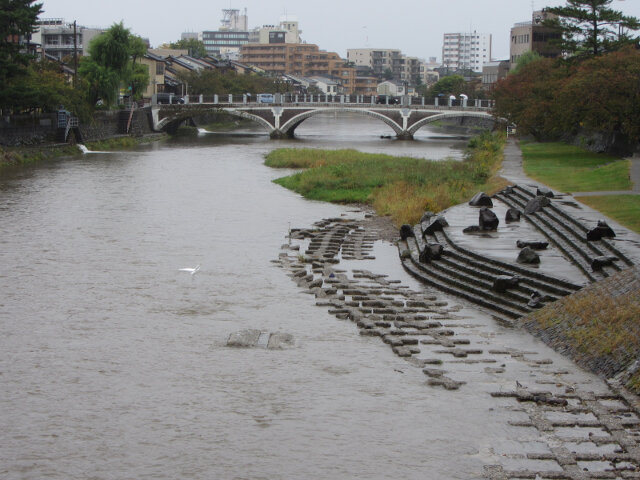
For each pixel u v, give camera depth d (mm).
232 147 100438
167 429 19328
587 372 22547
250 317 27766
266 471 17516
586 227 34562
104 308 28594
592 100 64062
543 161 68062
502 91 97500
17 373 22516
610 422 19359
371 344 25141
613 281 26578
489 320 27297
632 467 17484
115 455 18094
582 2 84062
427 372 22516
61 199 53094
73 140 90562
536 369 22812
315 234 41594
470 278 30734
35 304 28906
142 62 144250
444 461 17922
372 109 121250
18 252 37000
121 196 54781
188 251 37688
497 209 44969
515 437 18953
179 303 29328
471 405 20594
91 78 99562
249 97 148750
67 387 21641
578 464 17703
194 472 17438
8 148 77250
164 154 88938
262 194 56438
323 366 23281
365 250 38094
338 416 20078
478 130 147000
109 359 23703
